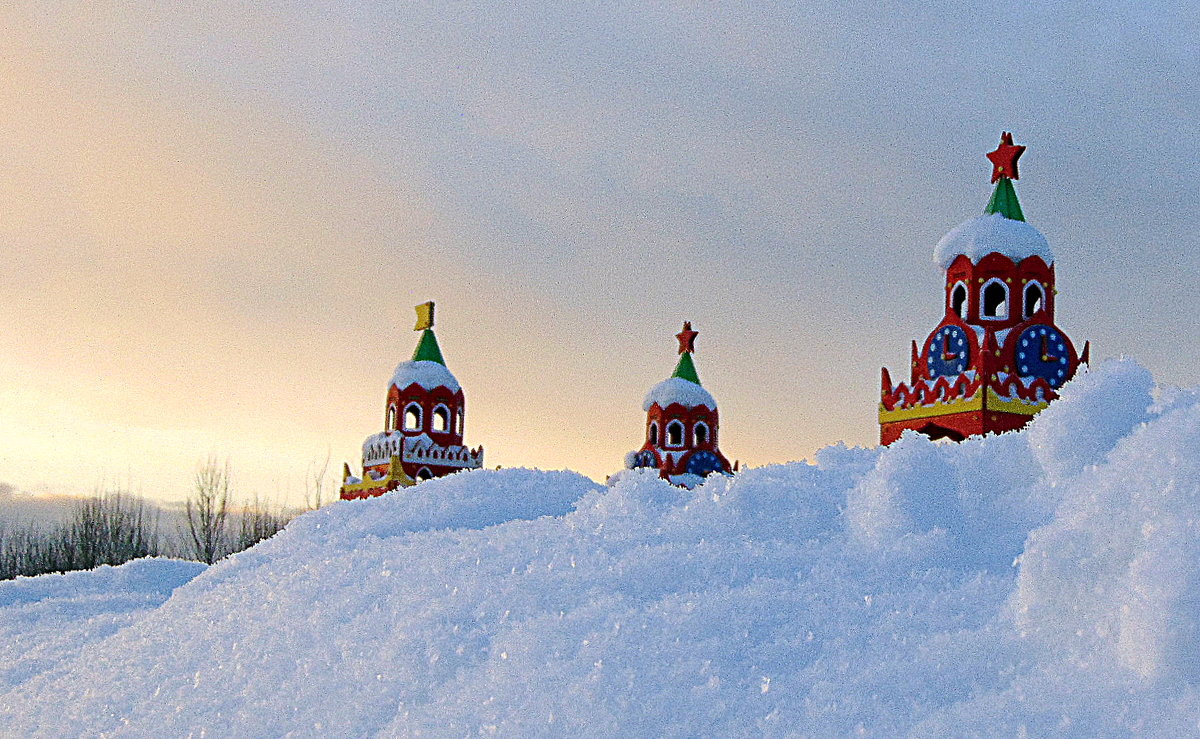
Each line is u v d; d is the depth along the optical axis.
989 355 20.78
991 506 2.66
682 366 36.41
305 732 2.19
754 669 2.00
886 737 1.72
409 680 2.24
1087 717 1.65
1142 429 2.26
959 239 22.78
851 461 3.37
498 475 3.97
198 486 30.30
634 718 1.88
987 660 1.92
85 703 2.67
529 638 2.23
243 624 2.85
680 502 3.10
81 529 28.00
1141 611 1.76
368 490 34.44
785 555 2.57
